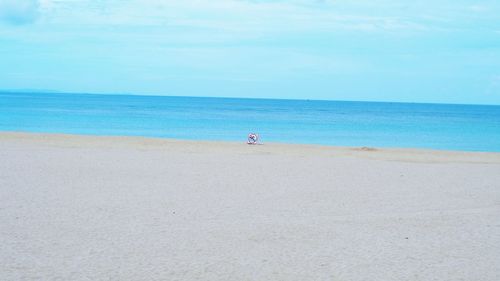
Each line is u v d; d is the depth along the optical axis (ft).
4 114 216.74
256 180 56.70
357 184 55.88
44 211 39.58
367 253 31.09
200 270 27.14
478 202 47.65
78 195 46.09
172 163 68.03
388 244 33.19
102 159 69.82
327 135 145.38
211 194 48.24
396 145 119.65
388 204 45.80
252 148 89.51
